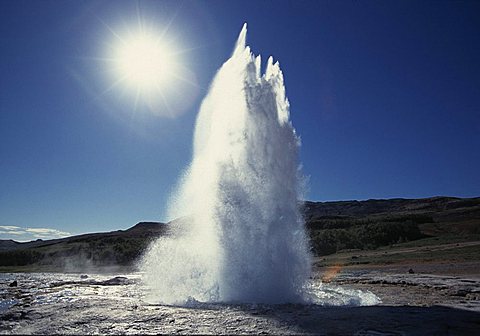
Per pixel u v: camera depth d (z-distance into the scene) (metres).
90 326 9.73
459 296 15.12
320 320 9.92
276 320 10.04
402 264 35.28
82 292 18.58
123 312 11.40
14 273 54.06
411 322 9.45
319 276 27.22
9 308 13.45
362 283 21.64
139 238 83.19
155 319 10.40
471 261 32.88
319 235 62.81
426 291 17.00
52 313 11.59
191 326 9.56
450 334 8.32
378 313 10.62
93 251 73.69
